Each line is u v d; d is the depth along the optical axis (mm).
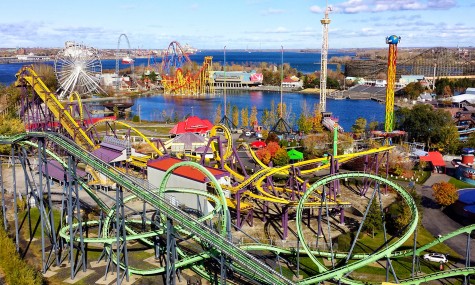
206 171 72000
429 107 167500
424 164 130875
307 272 70000
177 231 77562
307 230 86500
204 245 71750
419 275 68438
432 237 84000
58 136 74562
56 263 72188
